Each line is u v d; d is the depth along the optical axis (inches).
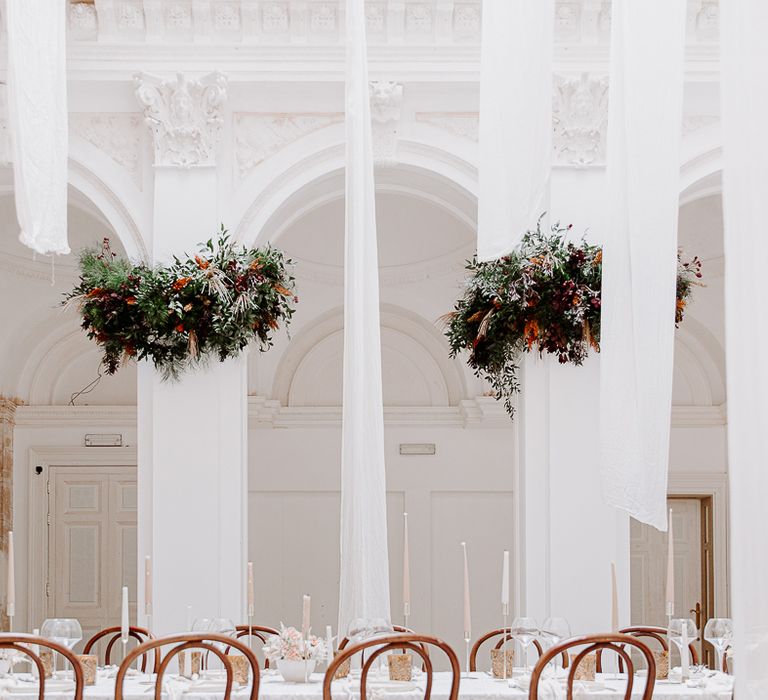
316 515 496.7
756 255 135.3
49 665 226.8
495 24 234.4
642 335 217.8
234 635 230.4
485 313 319.0
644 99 218.1
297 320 496.1
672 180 217.6
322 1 334.0
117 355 319.3
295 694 213.0
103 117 342.3
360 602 237.8
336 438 499.2
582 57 337.1
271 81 338.3
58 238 234.7
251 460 496.1
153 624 321.7
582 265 313.0
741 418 136.0
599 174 335.3
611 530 325.1
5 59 336.2
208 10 333.4
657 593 512.1
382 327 505.7
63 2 240.4
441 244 480.4
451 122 344.5
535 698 202.4
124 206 339.0
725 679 232.8
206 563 324.2
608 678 244.7
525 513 327.0
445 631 490.3
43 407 495.2
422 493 495.5
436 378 503.2
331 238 482.3
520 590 330.6
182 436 326.3
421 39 339.3
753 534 135.3
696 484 501.7
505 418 495.5
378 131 342.3
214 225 335.6
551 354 327.9
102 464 497.7
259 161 342.0
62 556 494.0
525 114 233.0
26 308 480.4
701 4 334.6
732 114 136.7
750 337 135.6
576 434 327.0
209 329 313.6
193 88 335.9
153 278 312.0
